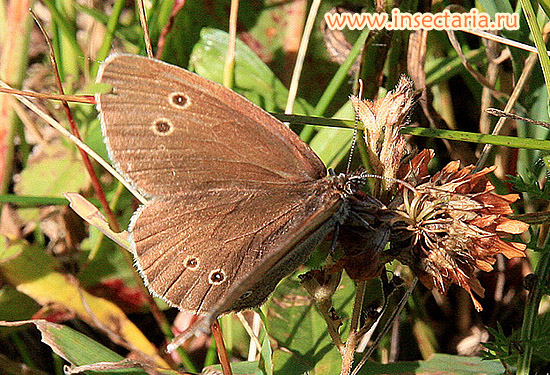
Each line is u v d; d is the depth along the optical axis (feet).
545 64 0.66
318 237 0.63
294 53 0.78
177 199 0.63
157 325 0.75
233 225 0.63
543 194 0.68
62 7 0.78
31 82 0.79
